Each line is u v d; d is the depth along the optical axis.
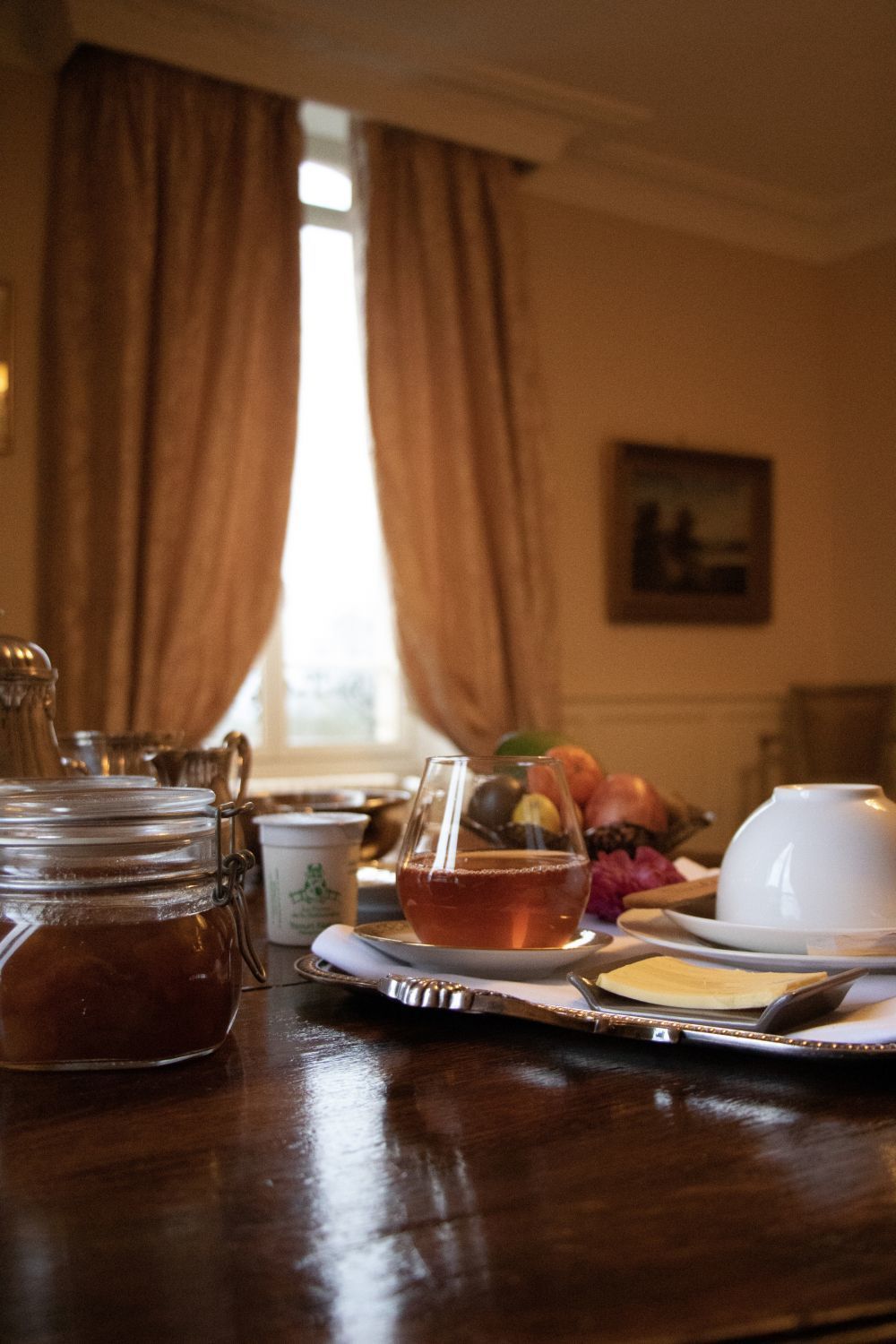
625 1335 0.30
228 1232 0.37
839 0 2.92
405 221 3.34
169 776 1.01
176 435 2.90
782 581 4.35
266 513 3.10
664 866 0.96
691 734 4.09
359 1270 0.34
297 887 0.89
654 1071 0.54
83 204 2.87
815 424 4.46
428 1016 0.66
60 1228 0.37
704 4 2.93
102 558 2.84
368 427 3.29
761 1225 0.37
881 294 4.30
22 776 0.84
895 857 0.71
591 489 3.86
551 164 3.75
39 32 2.83
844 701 4.10
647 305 4.02
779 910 0.71
